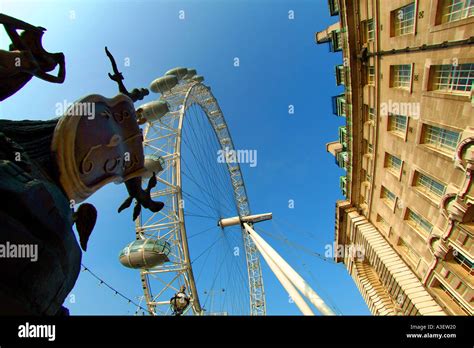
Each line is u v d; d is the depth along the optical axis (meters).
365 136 29.98
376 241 29.48
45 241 5.48
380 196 29.22
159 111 32.03
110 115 8.34
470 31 15.87
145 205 10.29
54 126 7.48
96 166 7.74
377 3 23.84
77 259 6.68
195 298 26.67
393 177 25.97
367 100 28.12
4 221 4.61
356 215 33.81
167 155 31.55
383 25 23.59
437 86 19.48
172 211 29.81
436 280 21.86
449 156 18.73
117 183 9.34
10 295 4.54
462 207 17.77
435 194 21.27
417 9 19.42
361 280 32.34
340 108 35.62
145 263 24.86
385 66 24.34
